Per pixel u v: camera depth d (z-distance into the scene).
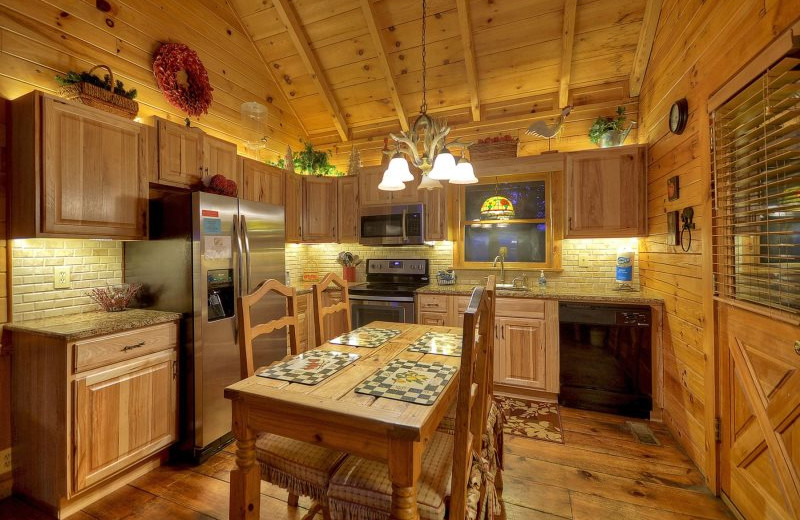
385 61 3.53
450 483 1.18
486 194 3.78
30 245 1.99
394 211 3.78
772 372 1.42
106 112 2.07
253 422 1.25
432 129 1.85
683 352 2.24
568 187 3.12
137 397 1.97
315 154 4.04
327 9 3.29
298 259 4.30
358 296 3.57
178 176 2.52
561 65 3.30
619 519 1.66
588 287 3.40
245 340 1.52
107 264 2.34
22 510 1.79
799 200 1.30
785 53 1.25
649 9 2.71
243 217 2.51
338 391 1.21
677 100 2.28
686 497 1.80
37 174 1.78
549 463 2.10
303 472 1.29
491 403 1.71
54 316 2.08
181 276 2.21
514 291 3.14
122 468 1.90
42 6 2.08
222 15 3.31
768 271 1.46
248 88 3.61
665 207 2.55
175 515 1.72
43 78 2.07
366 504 1.15
